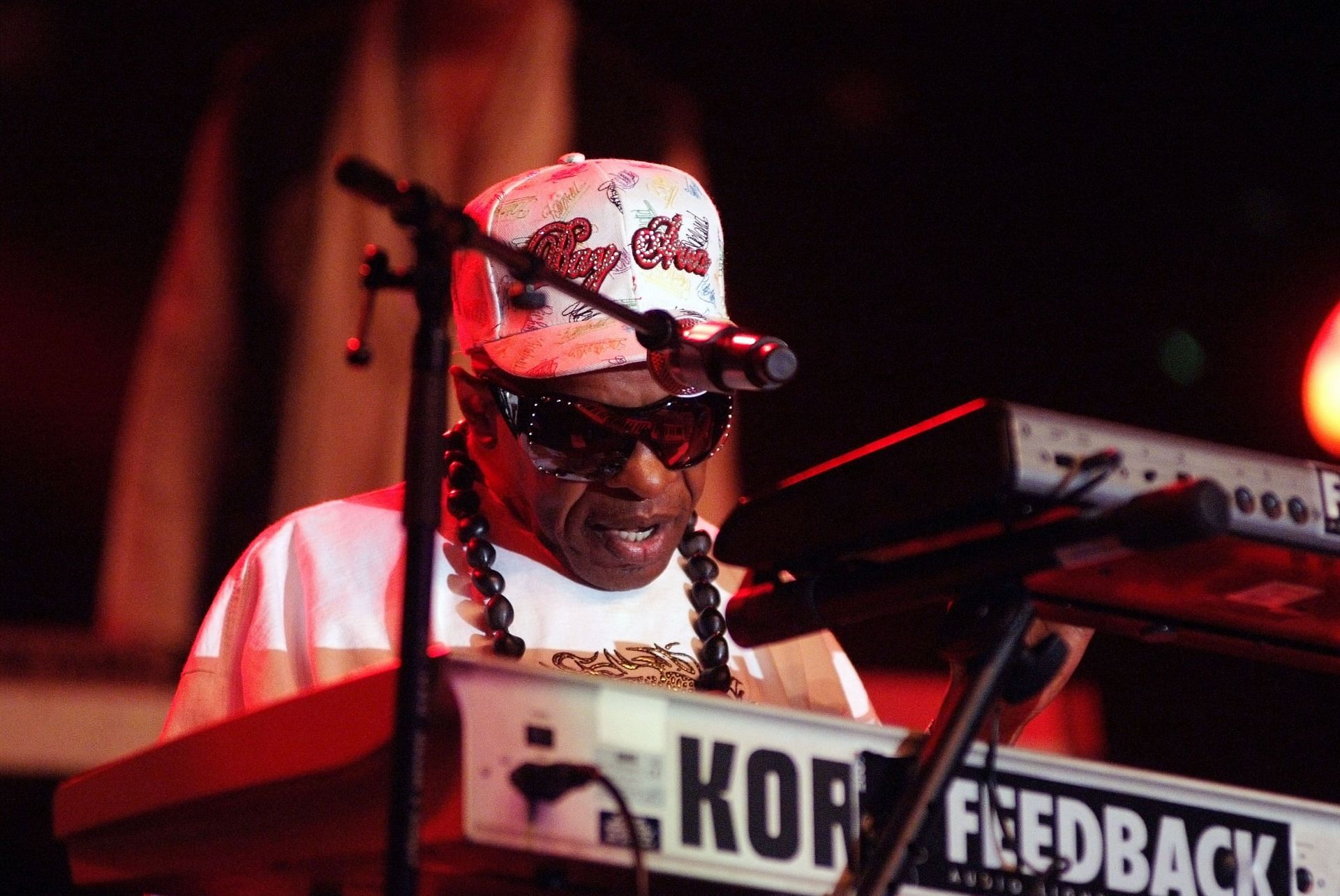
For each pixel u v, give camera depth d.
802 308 11.13
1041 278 11.56
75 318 9.59
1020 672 3.90
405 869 3.06
